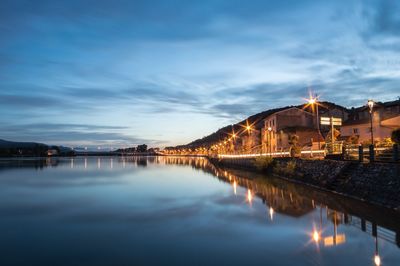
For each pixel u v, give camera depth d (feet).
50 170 242.99
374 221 57.57
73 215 71.97
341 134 180.04
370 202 71.72
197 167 270.87
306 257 42.42
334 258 41.75
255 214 67.97
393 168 71.00
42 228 60.85
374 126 159.02
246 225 59.31
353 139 143.02
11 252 47.34
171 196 97.60
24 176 182.80
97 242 51.65
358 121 172.96
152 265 41.52
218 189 110.83
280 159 151.84
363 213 63.72
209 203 83.25
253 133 308.19
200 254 45.01
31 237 54.95
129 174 193.47
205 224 61.05
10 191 115.65
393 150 77.97
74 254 46.14
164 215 70.03
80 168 271.69
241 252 45.24
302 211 68.49
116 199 93.91
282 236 51.85
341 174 90.89
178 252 46.06
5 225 63.41
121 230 58.44
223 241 50.39
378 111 164.25
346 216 62.08
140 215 70.64
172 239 52.21
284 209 71.41
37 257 45.19
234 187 114.83
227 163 264.31
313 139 215.92
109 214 72.43
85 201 91.20
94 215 71.61
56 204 86.74
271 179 135.95
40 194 107.14
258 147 266.98
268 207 74.64
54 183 142.92
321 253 43.57
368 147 94.32
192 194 100.42
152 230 57.93
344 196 82.33
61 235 55.98
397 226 54.24
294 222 60.03
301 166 121.90
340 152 116.47
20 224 64.13
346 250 44.32
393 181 68.54
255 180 135.85
